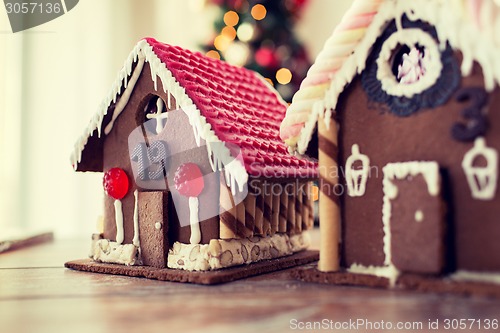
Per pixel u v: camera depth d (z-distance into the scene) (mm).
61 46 1067
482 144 436
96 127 569
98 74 1105
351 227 490
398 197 456
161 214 539
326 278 489
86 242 839
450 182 447
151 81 551
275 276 529
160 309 427
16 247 750
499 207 431
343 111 492
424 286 445
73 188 1080
